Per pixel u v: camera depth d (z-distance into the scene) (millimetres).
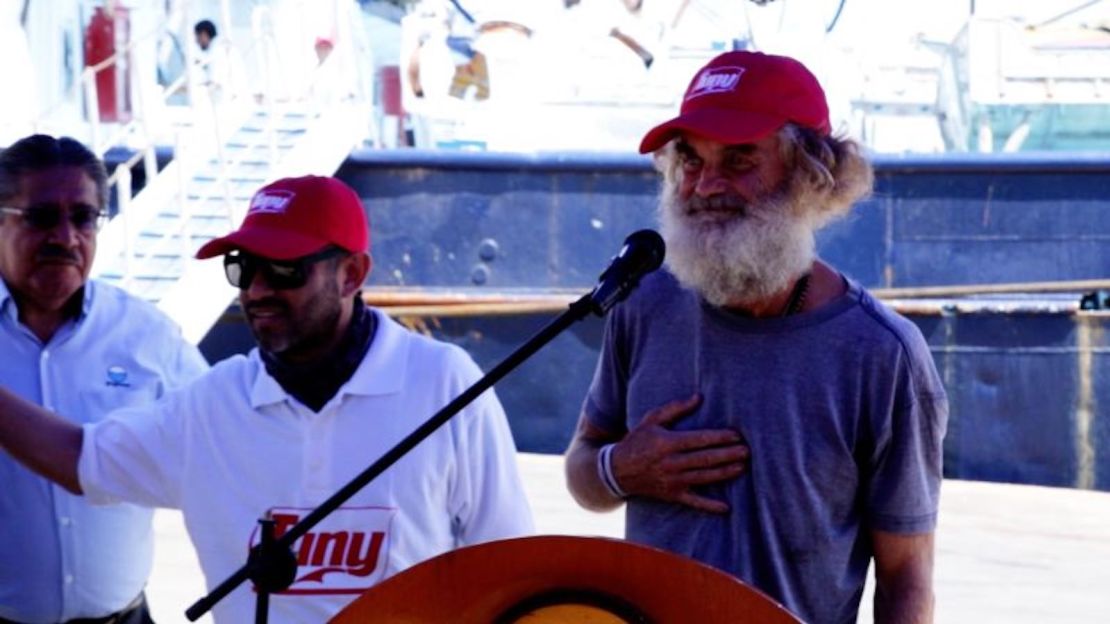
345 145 22891
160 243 19562
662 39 24234
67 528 7520
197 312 18703
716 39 24219
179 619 14469
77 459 6875
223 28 22047
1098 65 23938
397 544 6500
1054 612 15906
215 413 6684
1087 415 22766
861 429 6312
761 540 6324
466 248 23094
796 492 6285
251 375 6715
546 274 22984
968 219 22734
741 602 4914
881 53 24297
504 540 5090
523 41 24328
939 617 15703
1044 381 22781
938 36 24391
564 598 5039
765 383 6316
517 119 24359
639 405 6625
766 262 6188
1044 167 22547
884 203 22781
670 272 6602
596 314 5594
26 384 7625
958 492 22016
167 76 23688
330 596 6465
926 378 6332
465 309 22844
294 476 6578
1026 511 20812
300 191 6582
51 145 7543
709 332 6426
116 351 7797
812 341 6297
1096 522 20250
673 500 6398
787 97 6277
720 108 6258
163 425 6805
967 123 24250
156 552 17188
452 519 6766
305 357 6578
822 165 6270
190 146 21781
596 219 22812
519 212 22984
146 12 23328
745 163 6270
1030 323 22703
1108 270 22625
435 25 24266
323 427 6562
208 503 6676
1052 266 22672
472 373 6734
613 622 5000
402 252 23188
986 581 17141
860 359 6258
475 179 23047
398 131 25516
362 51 24859
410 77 24297
